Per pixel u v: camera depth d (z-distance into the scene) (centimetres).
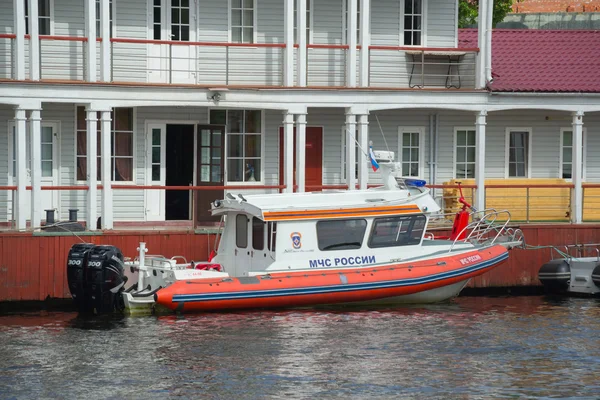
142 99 3139
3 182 3325
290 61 3309
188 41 3288
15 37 3048
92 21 3100
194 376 2195
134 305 2758
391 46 3491
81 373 2216
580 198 3481
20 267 2914
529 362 2336
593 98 3484
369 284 2817
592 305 3058
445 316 2823
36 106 3025
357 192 2908
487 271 3038
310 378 2189
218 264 2920
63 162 3372
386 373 2234
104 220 3109
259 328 2611
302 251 2812
